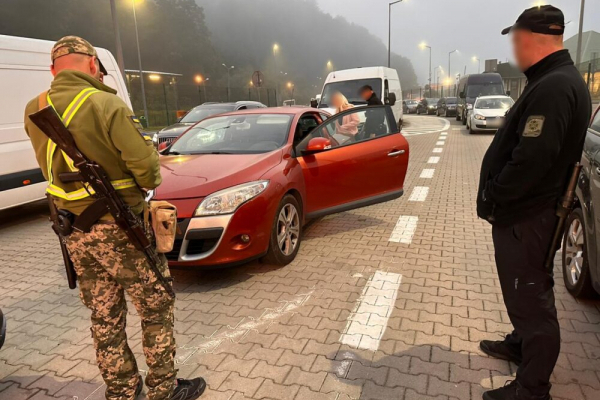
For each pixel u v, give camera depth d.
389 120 5.39
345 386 2.49
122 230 1.97
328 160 4.75
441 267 4.13
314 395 2.43
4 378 2.72
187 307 3.51
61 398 2.53
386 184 5.27
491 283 3.77
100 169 1.87
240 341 2.99
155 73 54.28
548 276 2.10
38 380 2.70
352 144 4.98
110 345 2.18
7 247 5.39
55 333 3.26
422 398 2.38
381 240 4.93
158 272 2.11
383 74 15.36
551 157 1.87
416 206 6.40
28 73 6.14
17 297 3.92
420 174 9.02
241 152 4.61
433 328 3.07
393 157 5.23
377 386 2.48
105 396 2.32
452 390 2.43
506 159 2.08
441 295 3.57
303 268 4.20
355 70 15.75
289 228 4.32
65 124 1.82
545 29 1.92
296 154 4.56
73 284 2.20
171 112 37.44
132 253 2.03
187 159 4.49
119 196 1.97
